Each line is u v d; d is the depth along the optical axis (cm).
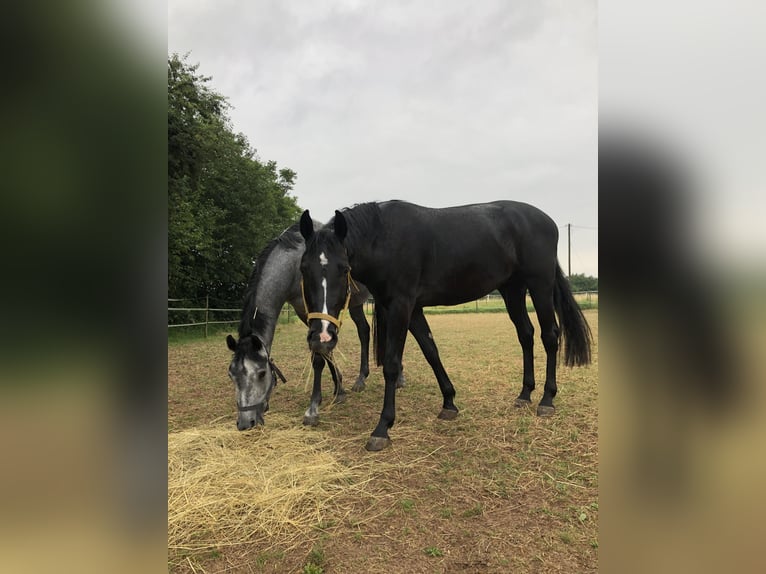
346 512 247
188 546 218
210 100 1427
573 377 552
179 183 1262
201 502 252
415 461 309
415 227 358
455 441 344
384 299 354
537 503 251
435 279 370
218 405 477
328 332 289
